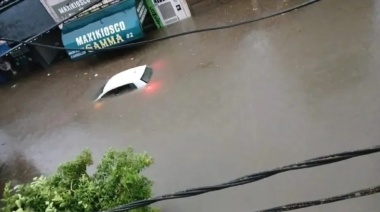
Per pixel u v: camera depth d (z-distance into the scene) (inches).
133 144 523.8
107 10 741.9
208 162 449.4
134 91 628.7
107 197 291.1
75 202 292.0
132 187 291.7
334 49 534.9
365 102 436.5
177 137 504.4
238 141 461.4
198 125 510.6
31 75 835.4
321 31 579.5
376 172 356.5
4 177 578.2
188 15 777.6
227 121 496.7
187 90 583.8
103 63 758.5
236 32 664.4
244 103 513.0
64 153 570.6
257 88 529.7
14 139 653.3
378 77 460.1
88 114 631.2
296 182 380.8
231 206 384.8
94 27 748.6
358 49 515.8
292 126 448.8
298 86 501.4
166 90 604.1
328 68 507.5
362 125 412.2
